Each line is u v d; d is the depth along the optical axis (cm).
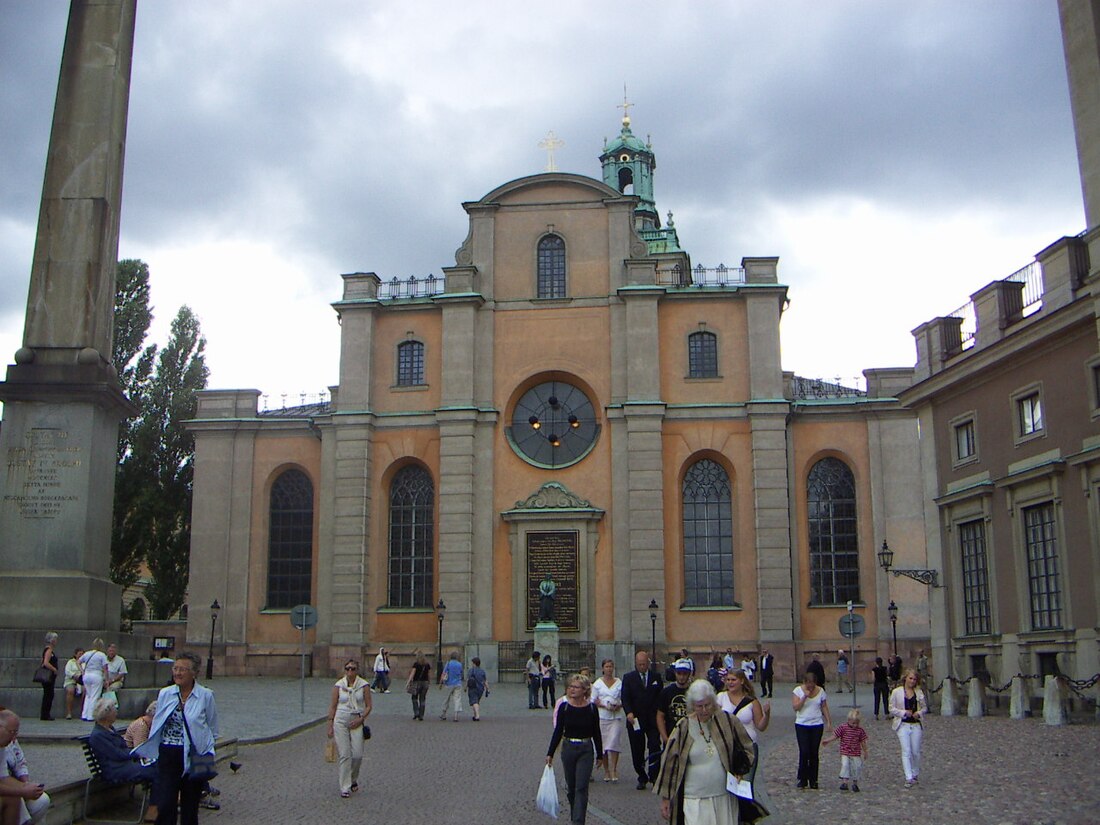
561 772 2145
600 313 5819
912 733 1898
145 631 5925
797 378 6131
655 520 5497
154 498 6756
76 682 2259
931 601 3675
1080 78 2641
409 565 5753
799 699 1920
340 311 5919
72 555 2364
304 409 6250
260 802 1744
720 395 5706
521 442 5794
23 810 1143
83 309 2461
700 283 5859
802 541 5678
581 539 5553
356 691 1842
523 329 5834
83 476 2386
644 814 1661
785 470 5541
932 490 3709
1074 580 2970
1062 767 1998
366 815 1628
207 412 6138
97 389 2411
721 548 5631
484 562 5581
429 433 5797
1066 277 3009
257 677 5722
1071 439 2995
